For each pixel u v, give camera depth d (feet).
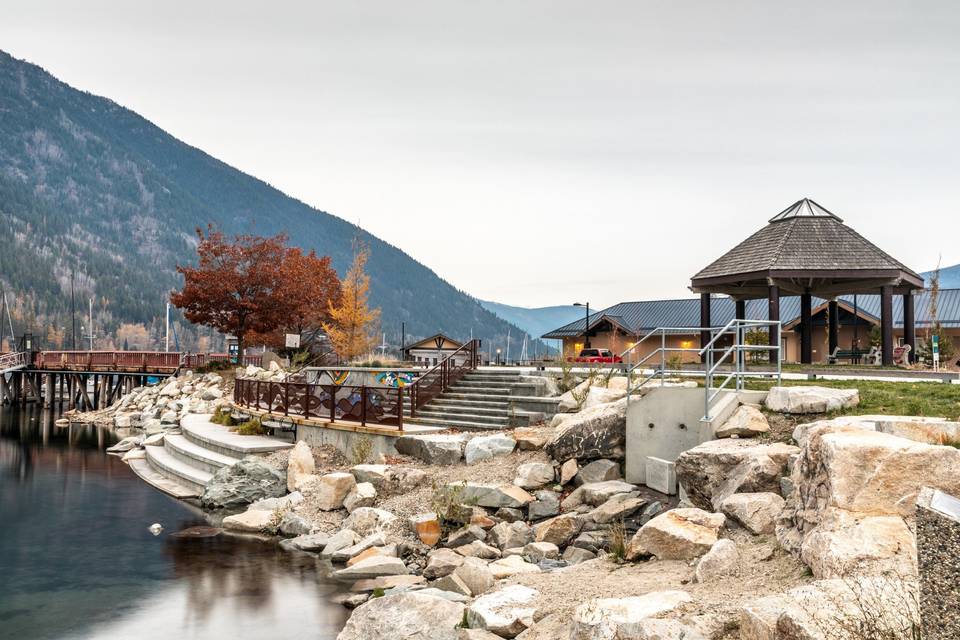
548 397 62.39
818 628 17.88
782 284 100.01
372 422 66.08
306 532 51.11
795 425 41.29
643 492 43.80
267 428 83.87
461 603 31.58
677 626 21.11
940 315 160.66
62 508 63.46
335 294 196.65
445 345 234.99
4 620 35.94
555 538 40.68
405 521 47.16
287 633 33.91
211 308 173.68
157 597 39.11
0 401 212.84
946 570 14.69
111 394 199.00
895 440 25.91
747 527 31.32
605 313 210.59
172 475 79.00
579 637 23.36
